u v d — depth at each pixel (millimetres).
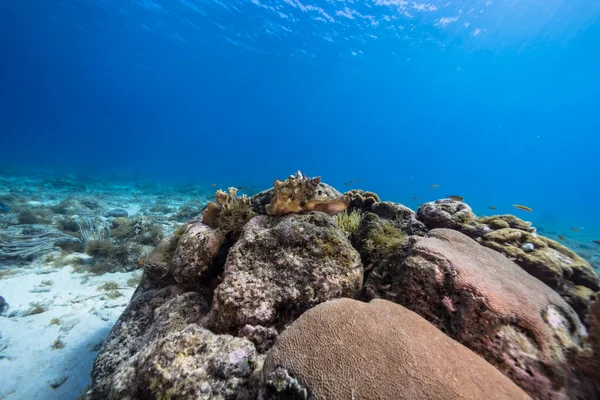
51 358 3840
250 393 1549
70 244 7754
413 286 2207
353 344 1545
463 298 1971
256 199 3988
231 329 2146
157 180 30516
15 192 13336
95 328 4578
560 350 1695
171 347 1746
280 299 2248
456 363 1442
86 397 2262
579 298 2688
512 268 2525
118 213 11703
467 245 2709
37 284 5754
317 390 1339
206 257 3049
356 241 3516
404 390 1287
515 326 1785
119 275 6672
